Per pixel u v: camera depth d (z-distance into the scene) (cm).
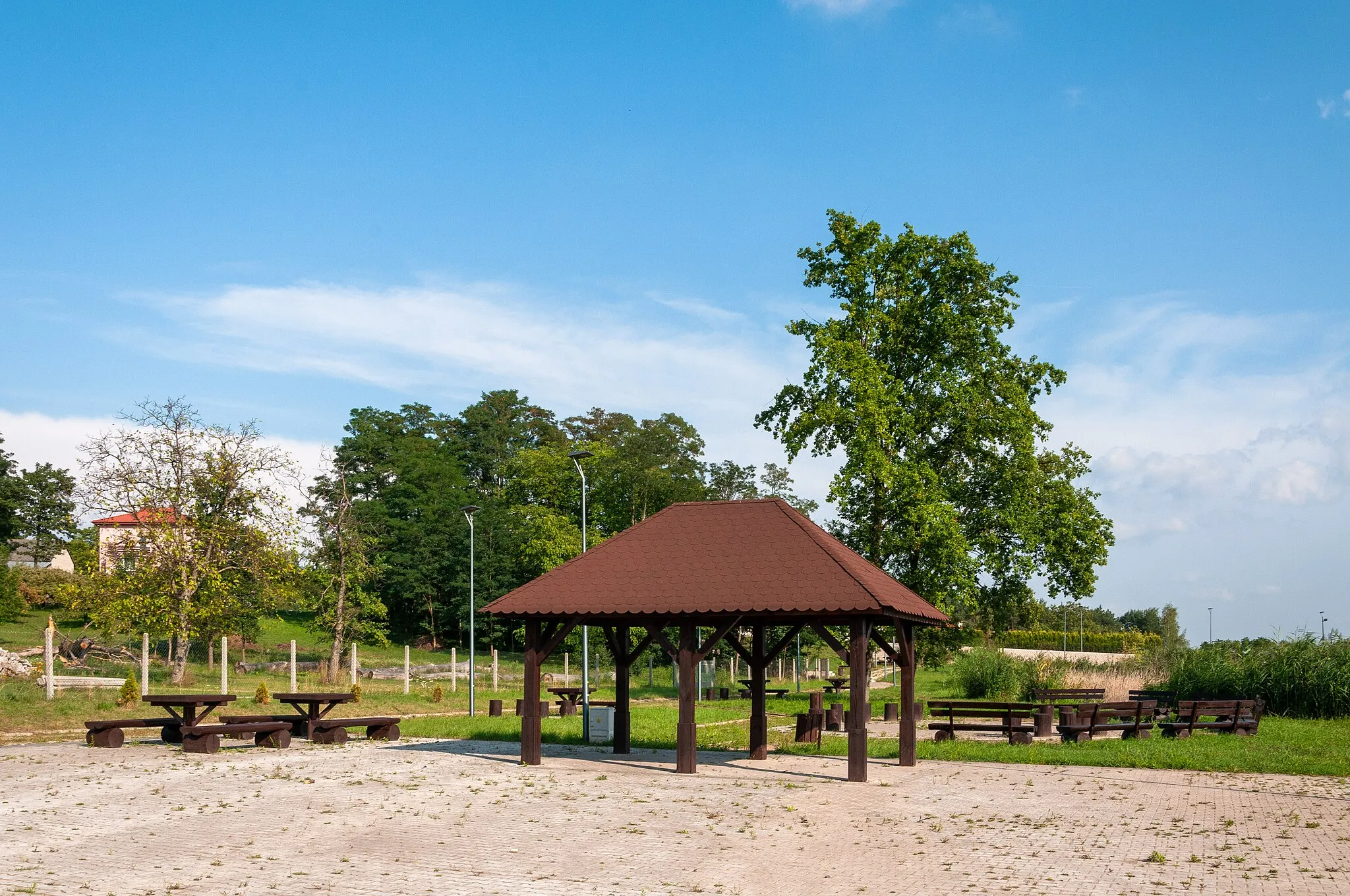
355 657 4138
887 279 3909
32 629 5594
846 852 1119
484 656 7106
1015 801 1463
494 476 9119
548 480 6931
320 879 977
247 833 1195
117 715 2664
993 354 3878
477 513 7525
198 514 3847
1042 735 2488
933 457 3906
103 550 3884
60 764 1822
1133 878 1002
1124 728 2288
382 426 8356
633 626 1878
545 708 3142
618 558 1905
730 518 1942
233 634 4638
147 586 3631
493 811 1359
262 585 4003
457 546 7406
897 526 3791
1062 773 1766
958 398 3700
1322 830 1248
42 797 1445
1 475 7338
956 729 2633
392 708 3294
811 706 3122
